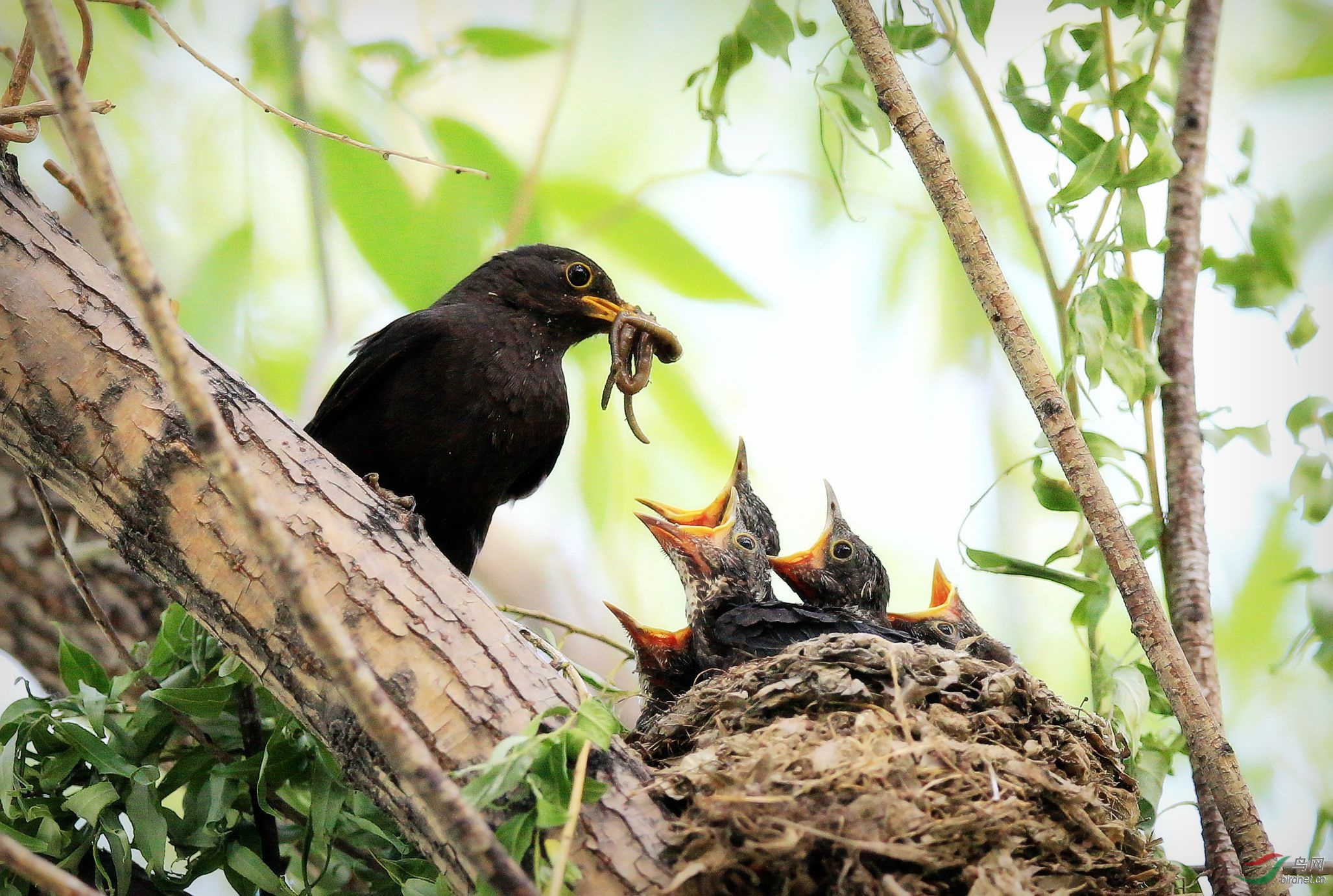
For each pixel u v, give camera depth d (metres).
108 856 7.27
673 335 9.60
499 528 12.39
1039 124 8.05
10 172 6.55
